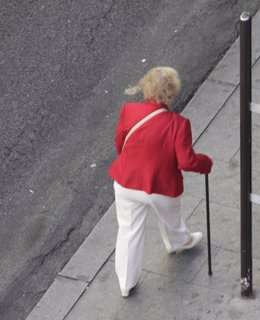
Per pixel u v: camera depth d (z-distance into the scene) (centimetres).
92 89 3105
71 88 3119
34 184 2809
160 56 3180
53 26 3366
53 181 2808
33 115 3042
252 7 3291
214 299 2303
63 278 2448
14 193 2791
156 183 2152
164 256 2434
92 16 3375
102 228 2577
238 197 2575
